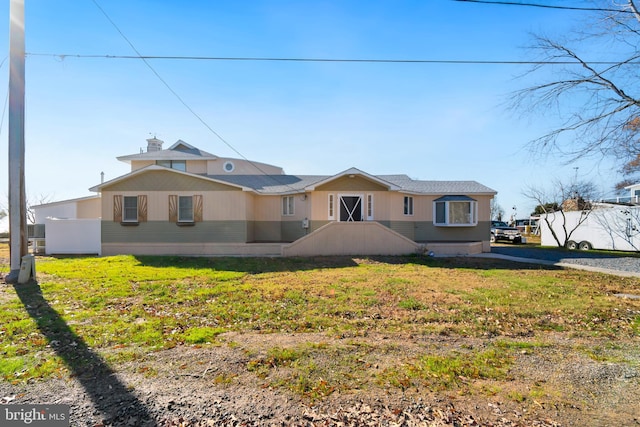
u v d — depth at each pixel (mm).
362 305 7367
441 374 4125
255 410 3412
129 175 16234
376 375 4086
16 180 9539
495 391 3762
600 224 20859
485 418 3285
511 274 11344
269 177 22203
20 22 9664
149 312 6828
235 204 16500
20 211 9547
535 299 7906
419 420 3254
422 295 8234
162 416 3316
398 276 10836
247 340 5254
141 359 4535
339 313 6816
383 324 6148
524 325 6191
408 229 18922
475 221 19203
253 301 7652
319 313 6789
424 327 5977
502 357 4676
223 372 4160
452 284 9570
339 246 15734
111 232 16406
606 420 3275
